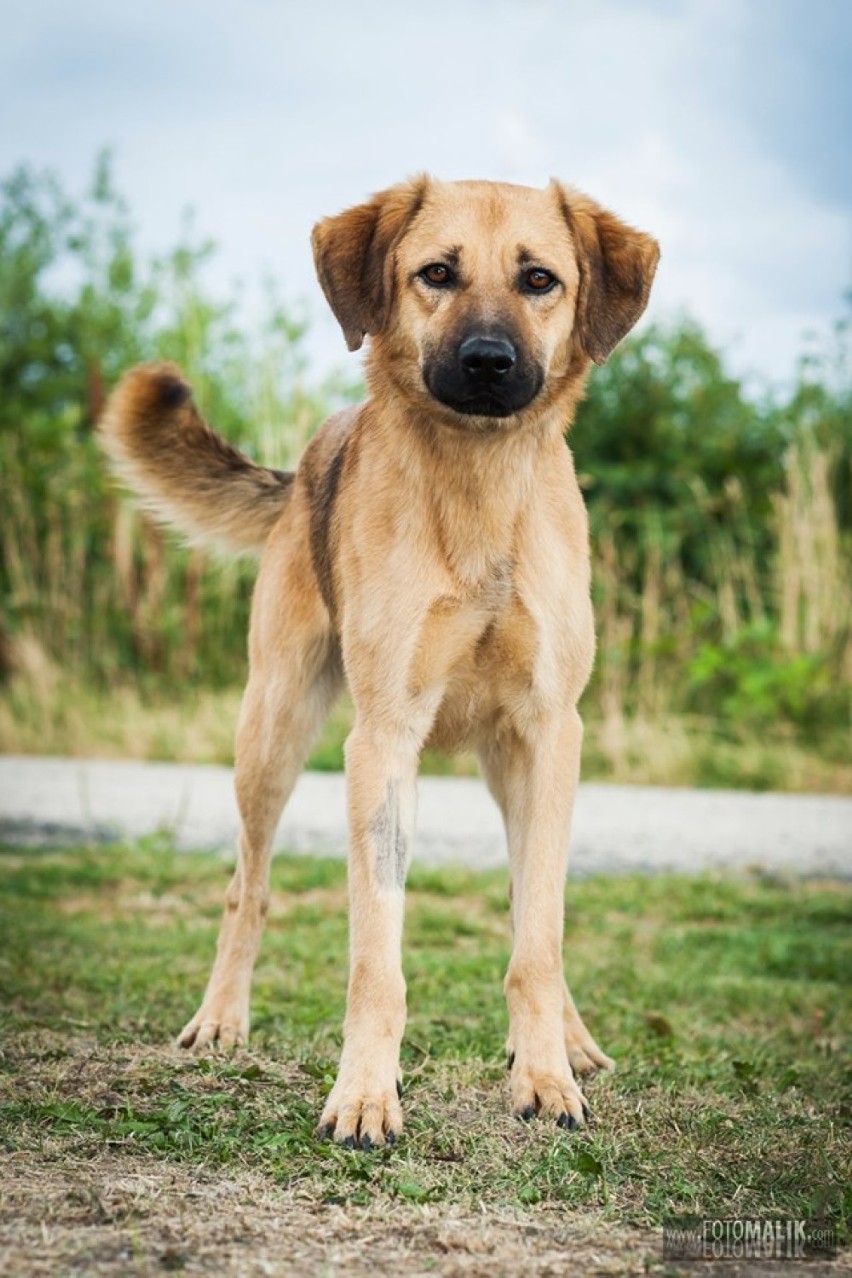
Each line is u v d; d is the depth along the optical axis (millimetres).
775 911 7852
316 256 4750
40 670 13648
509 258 4473
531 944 4207
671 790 11594
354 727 4344
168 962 6121
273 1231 3064
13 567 14555
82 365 18234
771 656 13406
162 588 14641
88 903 7637
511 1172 3514
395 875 4172
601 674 13391
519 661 4387
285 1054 4574
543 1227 3178
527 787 4434
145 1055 4496
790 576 13602
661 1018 5273
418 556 4281
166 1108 3871
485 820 10234
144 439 5930
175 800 10586
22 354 18297
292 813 10391
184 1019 5090
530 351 4363
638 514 14641
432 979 5898
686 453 15406
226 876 8312
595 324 4695
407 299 4496
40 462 15359
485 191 4609
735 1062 4578
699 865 8953
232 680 14414
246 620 15117
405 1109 4004
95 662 14359
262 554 5637
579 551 4500
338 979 5949
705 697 13312
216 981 4938
